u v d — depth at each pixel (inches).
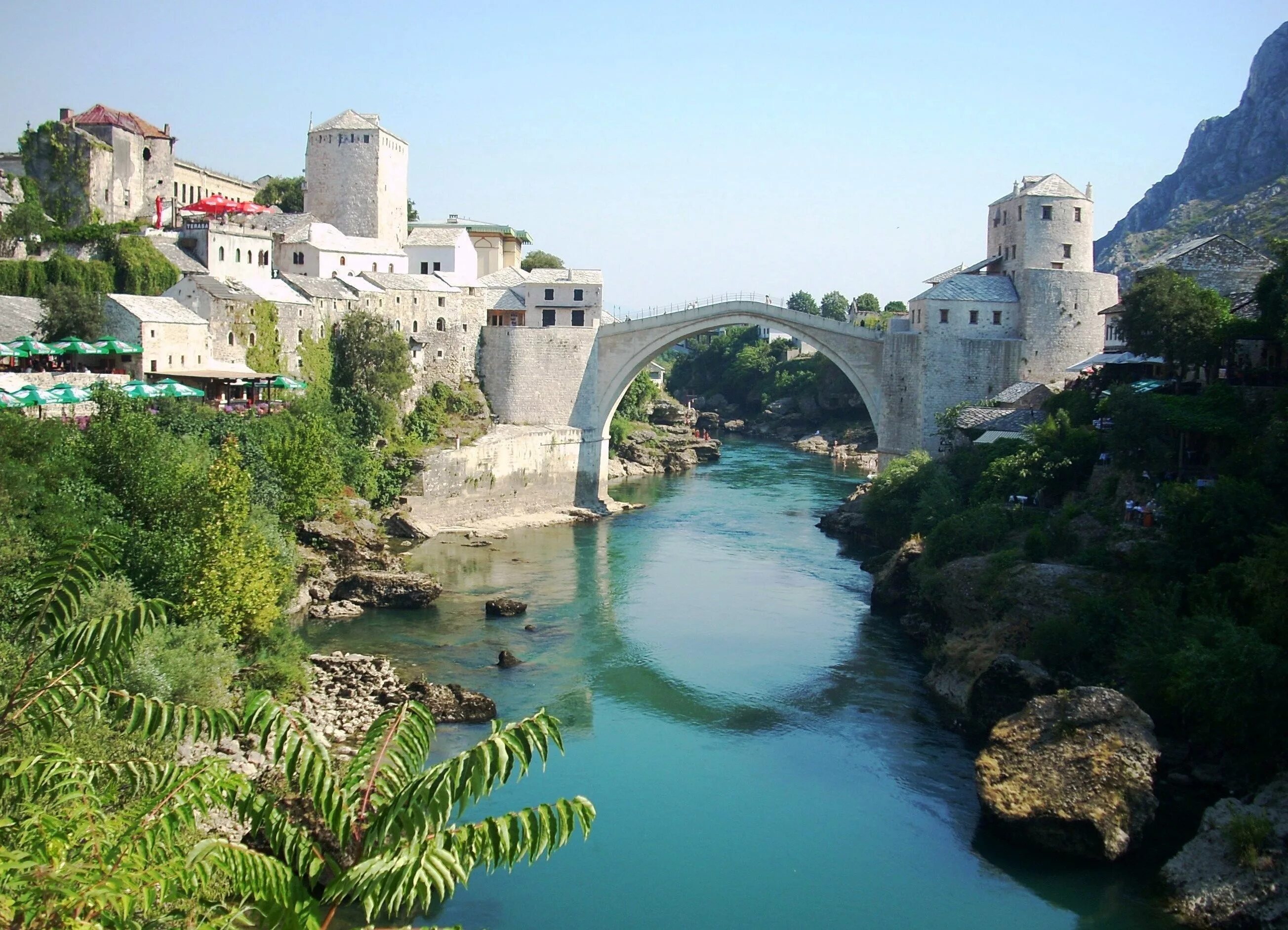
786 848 1509.6
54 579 813.2
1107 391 2775.6
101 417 2246.6
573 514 3946.9
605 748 1830.7
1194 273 3282.5
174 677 1534.2
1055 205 3850.9
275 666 1910.7
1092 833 1456.7
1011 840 1510.8
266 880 642.2
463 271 5073.8
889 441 3973.9
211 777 712.4
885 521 3324.3
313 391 3681.1
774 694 2092.8
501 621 2544.3
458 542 3440.0
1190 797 1571.1
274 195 6067.9
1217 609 1770.4
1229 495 1905.8
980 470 2955.2
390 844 654.5
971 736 1881.2
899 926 1323.8
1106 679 1809.8
